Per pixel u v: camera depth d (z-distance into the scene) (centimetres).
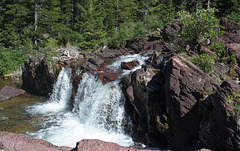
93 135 1198
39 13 3338
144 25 3206
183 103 833
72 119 1425
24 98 1836
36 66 1900
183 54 1145
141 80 1068
